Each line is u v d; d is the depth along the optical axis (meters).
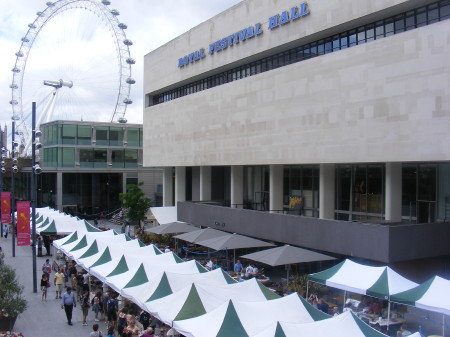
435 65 24.25
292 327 13.91
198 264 23.30
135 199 50.78
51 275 32.16
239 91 39.88
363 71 28.17
